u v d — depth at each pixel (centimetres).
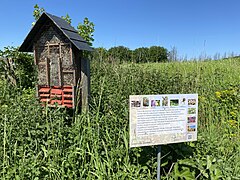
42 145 257
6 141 256
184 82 574
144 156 278
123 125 305
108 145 271
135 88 484
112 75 599
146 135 237
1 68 529
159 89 487
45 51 355
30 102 325
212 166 243
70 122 337
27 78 547
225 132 383
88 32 578
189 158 272
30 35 350
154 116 238
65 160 246
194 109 251
